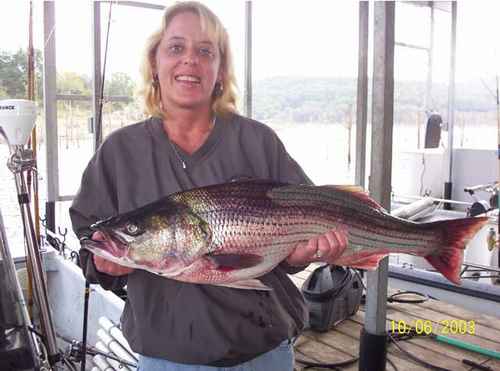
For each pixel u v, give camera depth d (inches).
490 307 107.4
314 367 79.7
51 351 63.9
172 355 39.8
